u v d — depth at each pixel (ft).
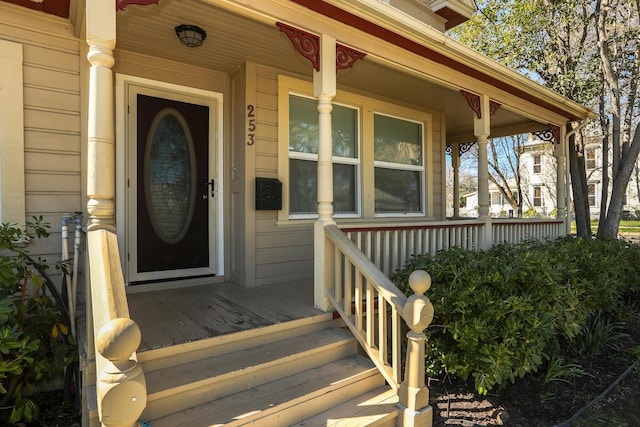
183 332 8.45
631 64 26.21
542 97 17.69
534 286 10.36
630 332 14.70
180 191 13.24
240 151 13.69
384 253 11.92
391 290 8.32
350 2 9.85
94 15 6.83
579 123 23.31
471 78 14.97
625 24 25.96
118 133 11.93
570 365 11.08
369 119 17.62
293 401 7.29
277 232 14.25
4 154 9.72
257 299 11.48
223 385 7.37
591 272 13.93
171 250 13.07
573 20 25.77
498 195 101.91
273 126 14.26
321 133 10.53
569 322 10.41
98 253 6.41
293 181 15.21
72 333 8.66
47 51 10.36
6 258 8.07
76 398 8.60
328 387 7.86
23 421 7.99
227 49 12.38
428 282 7.76
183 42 11.12
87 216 10.85
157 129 12.76
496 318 9.02
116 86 11.94
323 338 9.45
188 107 13.43
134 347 4.95
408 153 19.77
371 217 17.65
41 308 8.66
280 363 8.16
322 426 7.22
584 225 25.16
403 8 18.90
